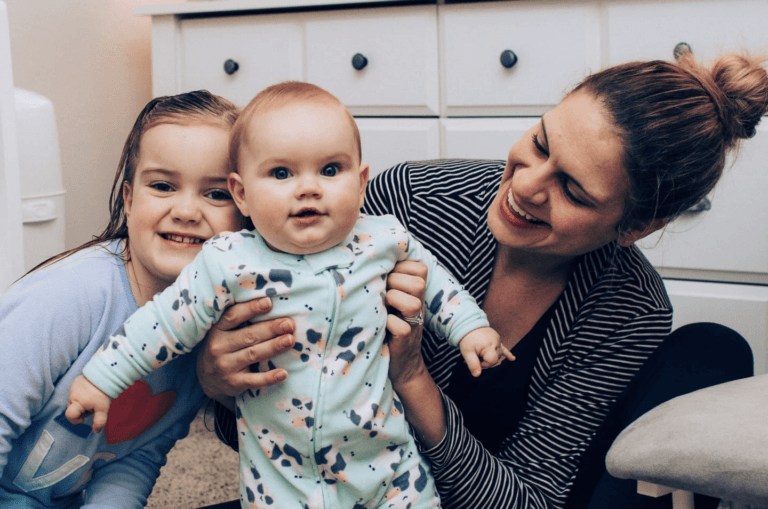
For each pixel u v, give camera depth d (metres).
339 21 1.69
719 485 0.59
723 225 1.46
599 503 0.81
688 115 0.76
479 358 0.80
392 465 0.77
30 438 0.79
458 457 0.84
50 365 0.75
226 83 1.82
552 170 0.78
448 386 0.95
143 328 0.72
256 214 0.72
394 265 0.79
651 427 0.67
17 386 0.73
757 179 1.42
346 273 0.73
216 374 0.76
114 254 0.82
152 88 2.03
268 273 0.71
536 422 0.93
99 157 2.05
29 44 1.81
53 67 1.88
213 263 0.71
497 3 1.55
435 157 1.67
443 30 1.61
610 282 0.91
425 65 1.64
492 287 0.94
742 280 1.48
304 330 0.72
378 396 0.75
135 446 0.86
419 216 0.95
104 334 0.79
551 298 0.93
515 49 1.56
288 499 0.75
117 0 2.06
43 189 1.46
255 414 0.75
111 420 0.80
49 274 0.78
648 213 0.80
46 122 1.46
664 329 0.94
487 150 1.61
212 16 1.84
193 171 0.77
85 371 0.71
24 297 0.76
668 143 0.75
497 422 0.98
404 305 0.76
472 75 1.60
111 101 2.07
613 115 0.75
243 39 1.79
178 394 0.86
